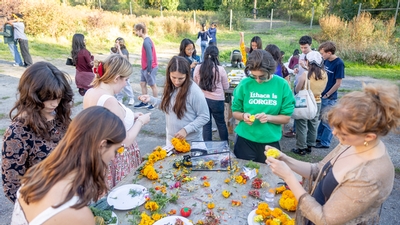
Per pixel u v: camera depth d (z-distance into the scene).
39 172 1.19
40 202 1.12
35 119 1.75
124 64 2.30
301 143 4.37
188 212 1.81
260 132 2.79
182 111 2.85
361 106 1.18
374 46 11.59
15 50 9.35
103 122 1.20
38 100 1.73
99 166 1.20
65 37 13.69
